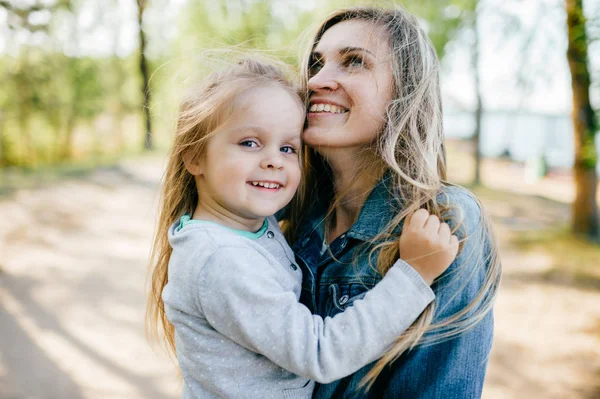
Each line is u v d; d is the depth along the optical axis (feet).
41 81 45.60
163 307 4.41
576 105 21.77
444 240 3.10
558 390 10.96
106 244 23.62
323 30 4.16
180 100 4.10
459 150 55.88
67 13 20.61
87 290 17.49
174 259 3.60
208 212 3.88
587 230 23.00
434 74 3.76
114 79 50.67
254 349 3.28
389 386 3.31
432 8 28.94
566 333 13.66
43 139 51.26
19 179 41.27
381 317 3.03
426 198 3.37
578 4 18.84
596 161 22.36
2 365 12.18
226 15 18.44
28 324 14.62
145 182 41.22
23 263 20.42
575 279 17.69
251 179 3.66
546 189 38.04
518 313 15.01
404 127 3.61
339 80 3.68
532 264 19.44
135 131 57.47
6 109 46.47
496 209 30.04
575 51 20.12
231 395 3.45
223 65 4.25
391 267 3.30
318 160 4.62
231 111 3.65
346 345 3.03
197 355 3.51
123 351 12.98
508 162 51.44
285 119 3.68
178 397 10.89
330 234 4.23
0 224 26.73
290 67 4.46
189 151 3.90
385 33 3.73
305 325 3.15
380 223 3.62
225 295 3.28
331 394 3.53
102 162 51.01
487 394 10.86
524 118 58.70
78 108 50.55
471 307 3.20
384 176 3.76
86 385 11.32
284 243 4.05
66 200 33.63
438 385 3.17
